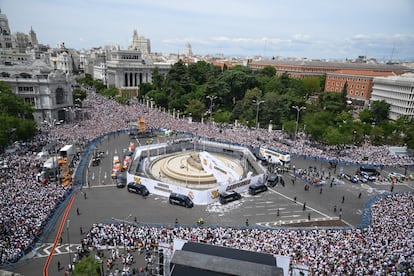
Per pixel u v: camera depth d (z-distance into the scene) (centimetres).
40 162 7550
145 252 4425
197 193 6209
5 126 8206
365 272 3850
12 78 11819
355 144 11212
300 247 4353
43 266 4109
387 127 12319
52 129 10875
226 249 3388
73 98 15075
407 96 14738
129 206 6059
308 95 19788
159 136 11550
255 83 16988
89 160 8562
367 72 18625
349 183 7744
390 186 7656
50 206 5406
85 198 6284
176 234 4756
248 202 6469
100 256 4247
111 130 11556
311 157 9500
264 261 3206
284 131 12556
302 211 6128
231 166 8081
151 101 16450
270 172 8212
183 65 17625
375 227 4997
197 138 10981
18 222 4706
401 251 4269
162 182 6594
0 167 6850
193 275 2888
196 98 15962
